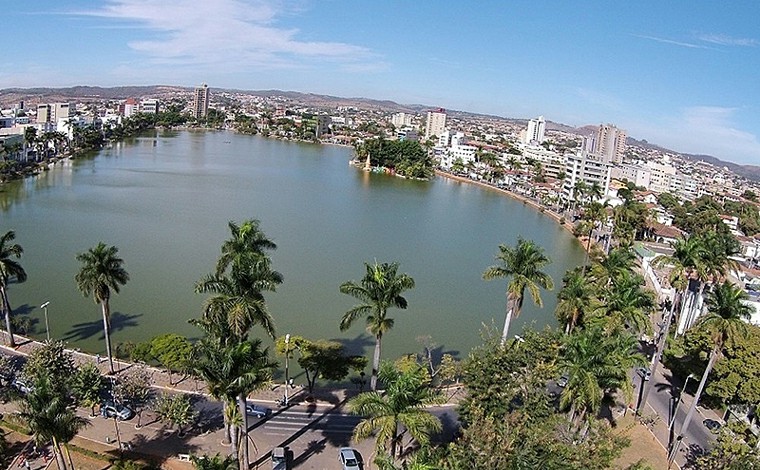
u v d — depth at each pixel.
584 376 56.56
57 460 52.88
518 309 83.50
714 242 97.38
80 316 100.75
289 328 102.94
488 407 56.97
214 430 67.44
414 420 51.06
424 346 100.75
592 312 79.19
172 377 79.19
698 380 84.62
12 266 84.94
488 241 198.38
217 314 59.06
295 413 72.69
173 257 141.00
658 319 120.44
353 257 157.88
